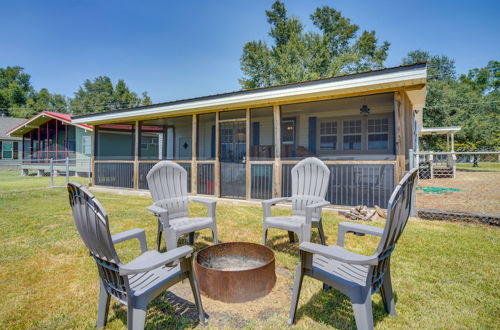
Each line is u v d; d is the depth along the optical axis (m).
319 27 25.09
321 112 8.69
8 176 14.55
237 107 6.23
